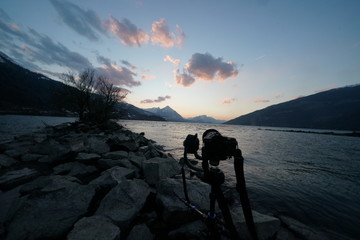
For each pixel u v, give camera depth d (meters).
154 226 4.09
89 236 2.94
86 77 28.61
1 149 9.72
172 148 19.56
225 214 1.44
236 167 1.30
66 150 8.10
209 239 1.87
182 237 3.75
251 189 8.08
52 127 20.55
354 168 14.61
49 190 4.13
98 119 28.23
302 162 16.12
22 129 26.72
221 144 1.35
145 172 6.65
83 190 4.50
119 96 30.44
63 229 3.41
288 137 56.62
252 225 1.20
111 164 7.60
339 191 8.70
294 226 5.14
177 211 4.10
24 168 6.76
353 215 6.21
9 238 3.04
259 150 22.45
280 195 7.59
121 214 3.81
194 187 5.05
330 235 4.97
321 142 42.53
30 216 3.46
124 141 11.37
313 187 9.06
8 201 4.64
